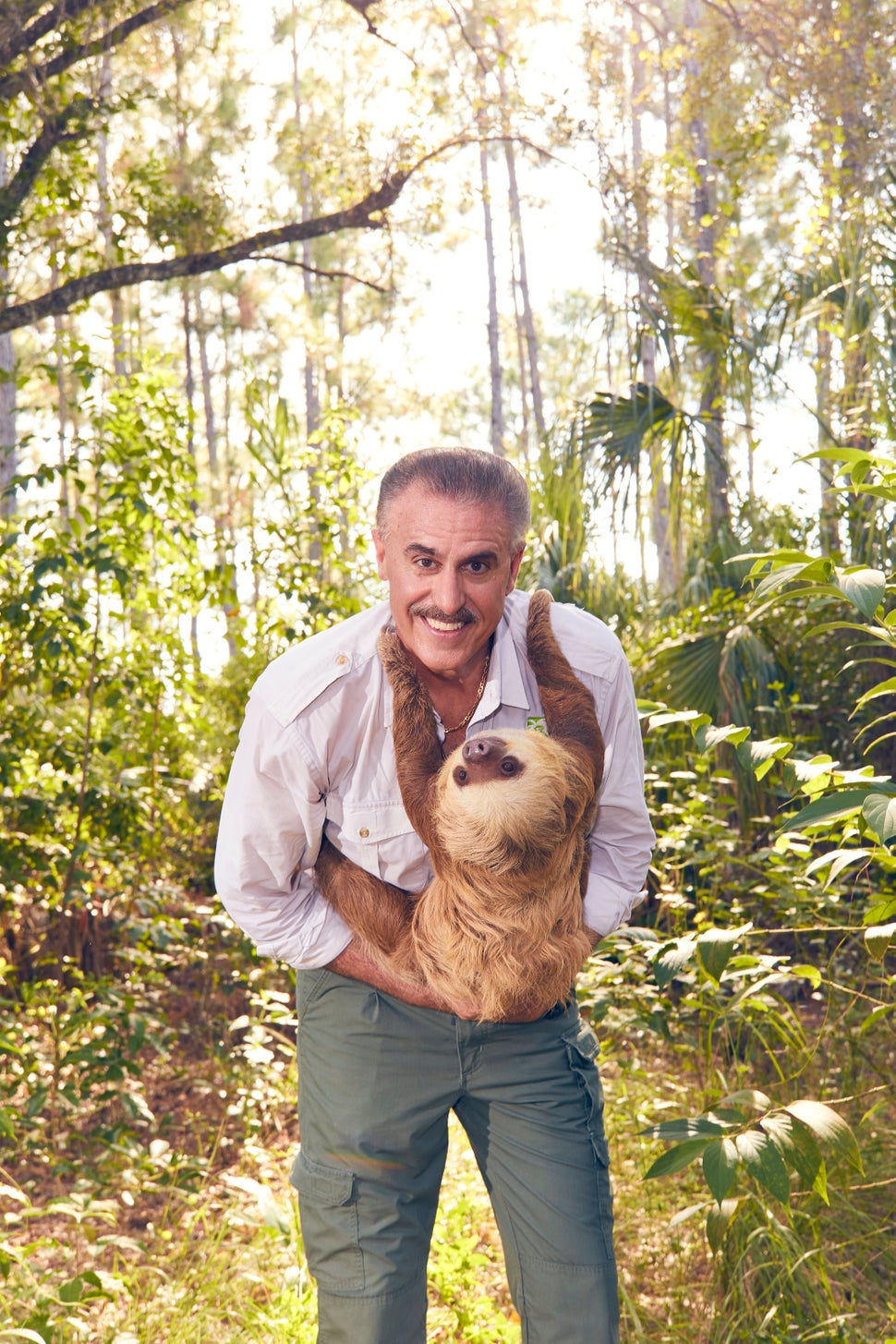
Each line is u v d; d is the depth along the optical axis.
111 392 5.11
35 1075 4.45
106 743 5.01
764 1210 2.86
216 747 6.52
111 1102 4.39
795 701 5.10
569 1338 2.02
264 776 2.01
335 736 1.99
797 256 7.94
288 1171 3.84
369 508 5.90
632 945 3.45
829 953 5.00
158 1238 3.50
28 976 5.28
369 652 2.01
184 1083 4.82
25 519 4.92
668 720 2.37
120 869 5.16
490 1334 2.76
